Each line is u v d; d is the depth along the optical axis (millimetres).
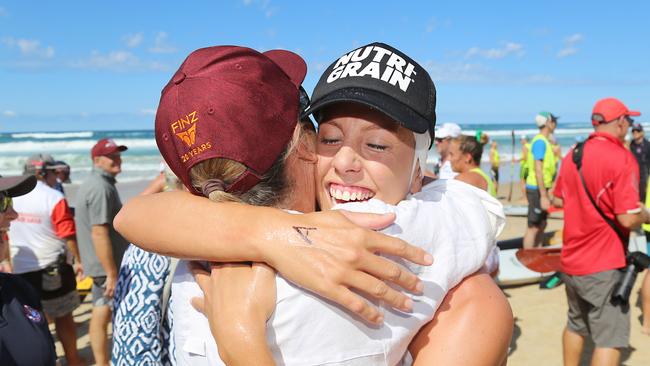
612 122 4113
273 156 1084
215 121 1042
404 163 1164
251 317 980
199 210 1085
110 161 5215
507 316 1145
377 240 988
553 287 7070
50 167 6605
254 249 998
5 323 2406
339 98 1107
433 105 1177
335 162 1150
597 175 3896
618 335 3928
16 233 5074
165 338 1748
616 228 3883
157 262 1727
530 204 8453
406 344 1071
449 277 1099
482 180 4883
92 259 5043
